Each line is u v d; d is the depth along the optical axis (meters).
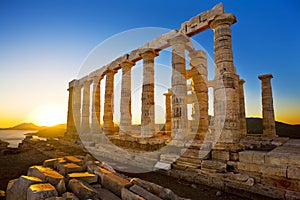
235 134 8.34
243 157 6.93
